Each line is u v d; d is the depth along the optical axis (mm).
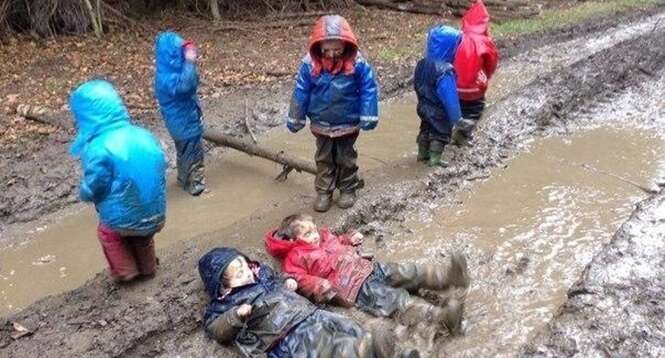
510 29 13500
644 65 10219
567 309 4398
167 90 6039
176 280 4859
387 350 3660
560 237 5512
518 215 5906
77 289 4844
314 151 7484
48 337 4316
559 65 10594
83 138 4375
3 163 7020
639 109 8641
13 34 12320
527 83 9633
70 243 5738
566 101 8641
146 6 14438
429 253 5301
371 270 4539
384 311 4363
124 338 4277
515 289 4797
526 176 6691
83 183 4363
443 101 6293
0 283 5168
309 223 4773
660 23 14016
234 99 9094
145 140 4488
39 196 6422
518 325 4395
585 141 7621
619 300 4418
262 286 4285
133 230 4500
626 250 5020
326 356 3797
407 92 9586
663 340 4039
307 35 13258
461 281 4430
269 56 11523
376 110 5379
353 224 5688
